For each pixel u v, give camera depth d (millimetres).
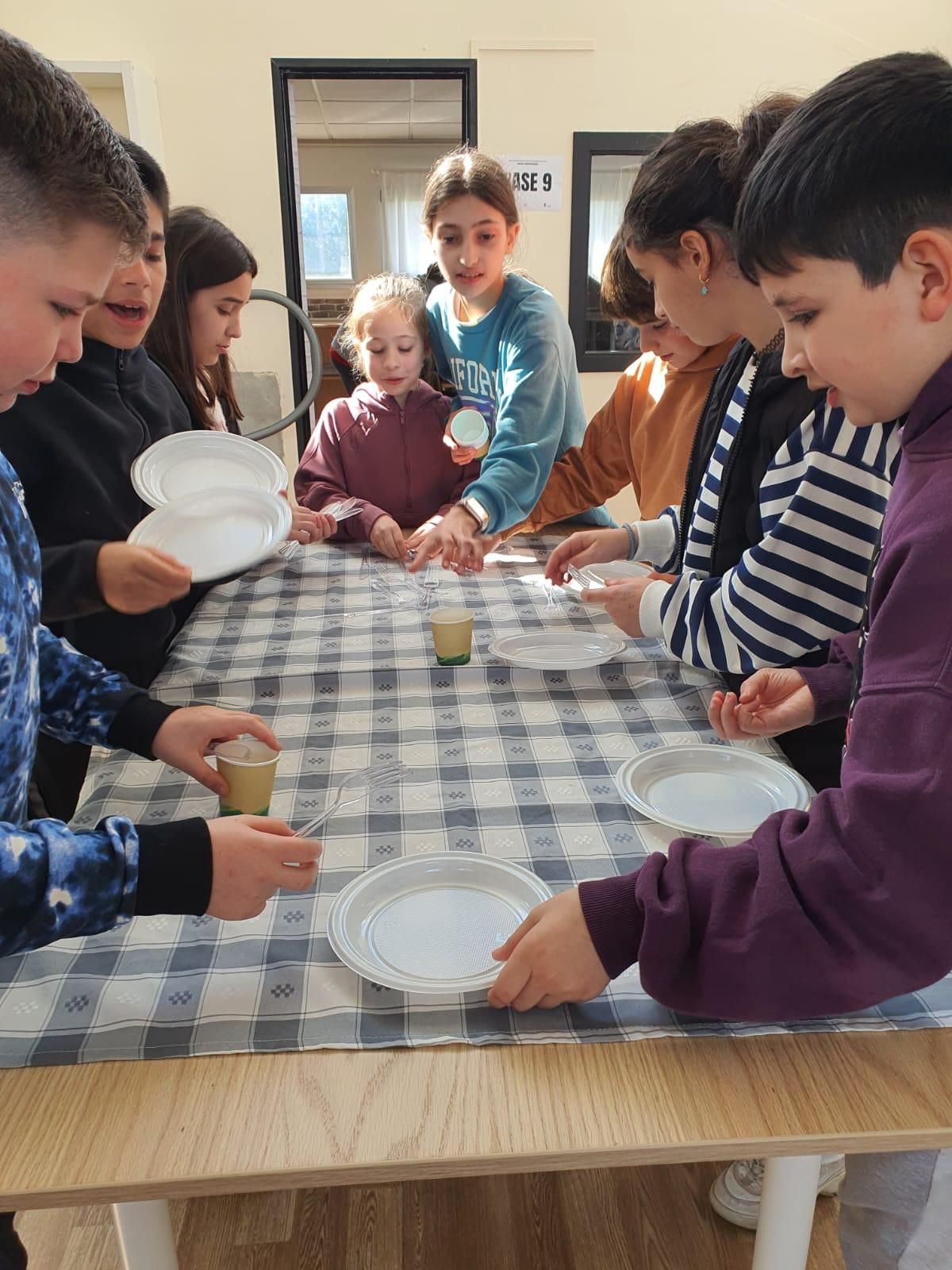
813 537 1142
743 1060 701
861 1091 671
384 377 2277
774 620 1191
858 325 664
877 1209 1018
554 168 3910
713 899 704
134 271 1506
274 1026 738
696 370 1824
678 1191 1587
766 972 671
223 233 2041
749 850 727
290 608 1759
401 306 2260
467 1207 1562
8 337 706
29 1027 738
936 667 611
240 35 3695
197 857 733
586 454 2203
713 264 1244
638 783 1090
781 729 1066
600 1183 1603
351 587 1878
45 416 1513
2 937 660
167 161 3824
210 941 840
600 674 1419
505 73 3795
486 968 800
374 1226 1533
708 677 1399
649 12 3760
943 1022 732
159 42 3689
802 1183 798
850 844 645
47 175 666
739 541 1408
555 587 1853
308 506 2367
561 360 2107
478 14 3725
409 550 2055
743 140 1167
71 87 716
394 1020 744
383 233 9781
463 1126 646
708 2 3766
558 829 1009
